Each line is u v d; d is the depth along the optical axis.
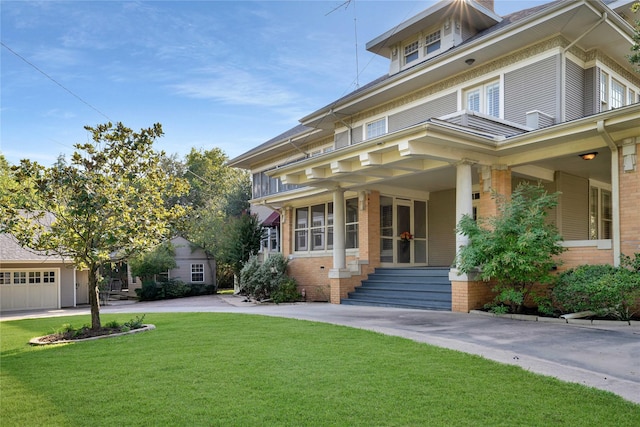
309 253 19.23
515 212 10.47
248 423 4.07
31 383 5.62
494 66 13.92
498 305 11.09
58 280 22.02
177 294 27.67
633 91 15.07
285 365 6.08
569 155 11.02
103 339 9.09
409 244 17.33
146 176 10.67
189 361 6.51
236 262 24.83
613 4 13.77
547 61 12.63
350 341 7.67
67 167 9.78
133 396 4.95
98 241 10.22
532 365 5.84
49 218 18.19
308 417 4.18
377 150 11.63
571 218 14.23
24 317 16.41
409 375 5.45
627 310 9.05
